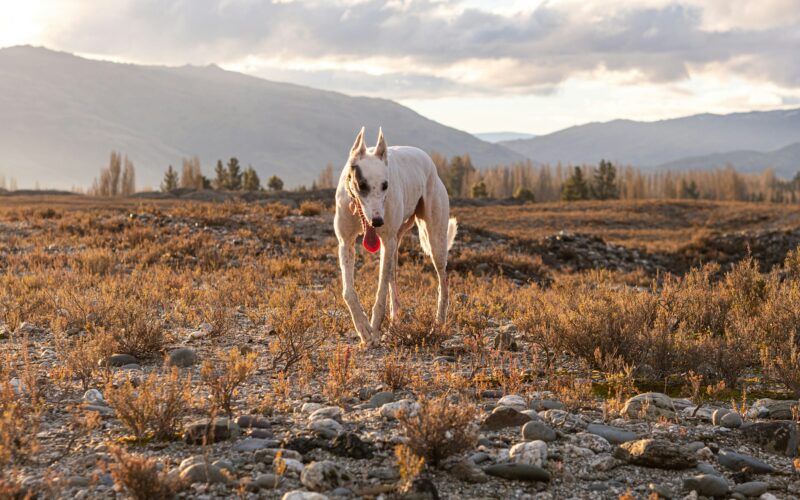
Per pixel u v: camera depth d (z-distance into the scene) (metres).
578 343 6.68
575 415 4.89
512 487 3.78
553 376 5.97
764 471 4.09
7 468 3.79
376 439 4.29
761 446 4.49
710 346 6.29
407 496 3.48
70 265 14.73
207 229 19.84
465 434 4.09
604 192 132.75
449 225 8.89
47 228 20.19
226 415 4.77
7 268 13.97
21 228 20.27
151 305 9.38
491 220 55.38
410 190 7.81
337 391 5.28
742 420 4.86
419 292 11.32
